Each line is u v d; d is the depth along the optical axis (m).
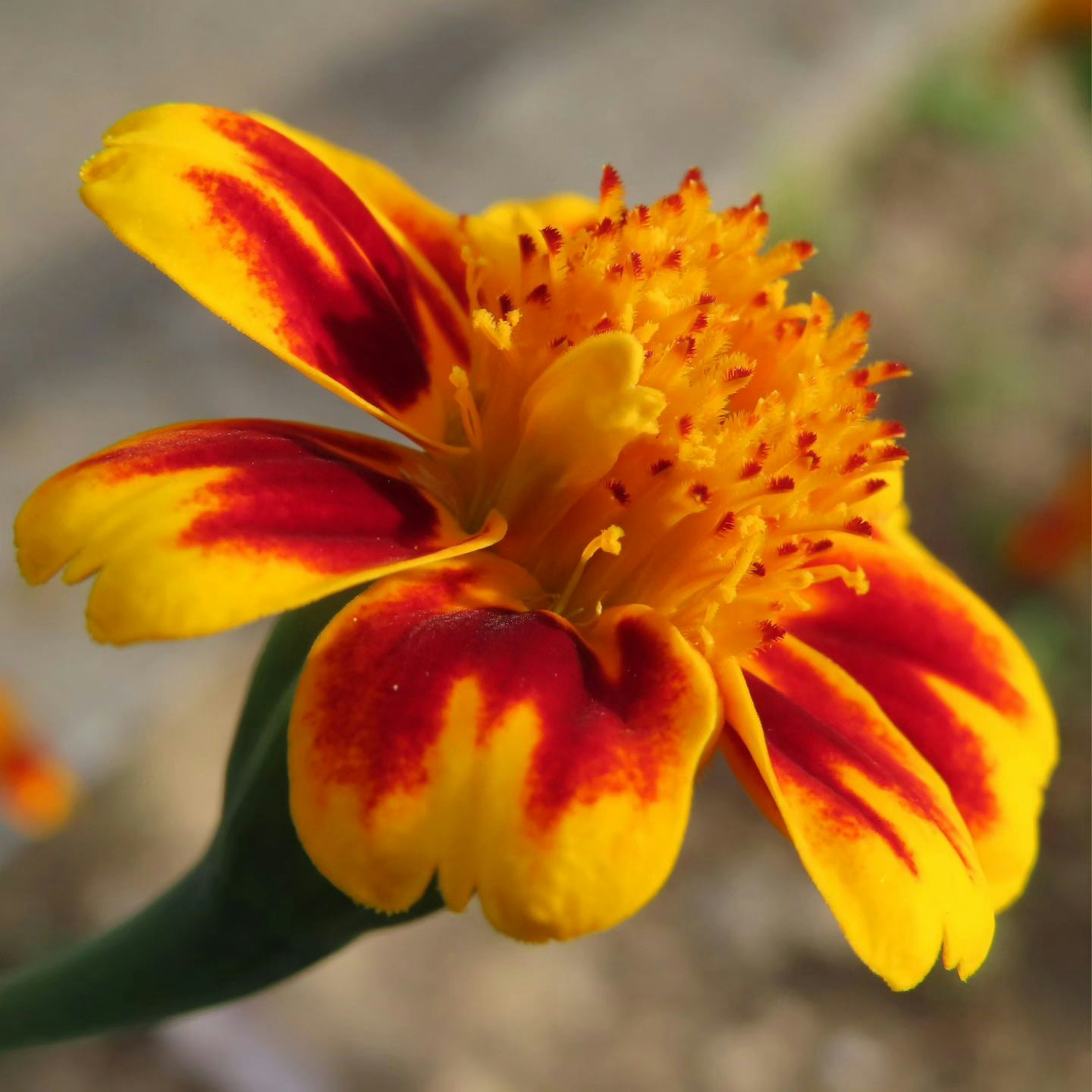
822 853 0.10
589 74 0.46
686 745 0.10
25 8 0.45
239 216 0.11
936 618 0.13
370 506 0.11
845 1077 0.27
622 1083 0.27
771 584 0.11
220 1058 0.24
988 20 0.58
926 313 0.46
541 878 0.10
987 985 0.29
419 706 0.10
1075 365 0.46
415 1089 0.25
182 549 0.10
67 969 0.12
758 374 0.11
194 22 0.46
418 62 0.45
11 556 0.28
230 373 0.32
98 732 0.26
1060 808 0.32
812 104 0.48
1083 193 0.56
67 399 0.31
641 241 0.11
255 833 0.11
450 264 0.13
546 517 0.11
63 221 0.37
